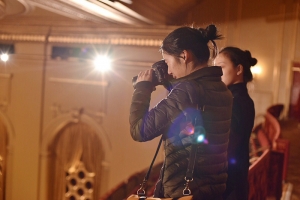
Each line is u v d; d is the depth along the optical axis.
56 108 8.20
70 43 7.91
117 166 7.63
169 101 1.15
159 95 6.33
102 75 7.68
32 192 8.49
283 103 9.77
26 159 8.54
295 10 9.23
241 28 8.92
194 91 1.16
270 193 3.73
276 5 9.29
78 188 8.28
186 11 5.75
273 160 3.73
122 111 7.55
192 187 1.19
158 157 7.04
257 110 9.85
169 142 1.21
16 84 8.55
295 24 9.25
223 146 1.24
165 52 1.24
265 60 9.62
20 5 6.26
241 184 1.64
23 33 8.25
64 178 8.42
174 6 5.42
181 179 1.20
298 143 7.77
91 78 7.82
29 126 8.47
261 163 2.97
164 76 1.25
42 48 8.21
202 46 1.22
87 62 7.76
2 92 8.65
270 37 9.43
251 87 2.04
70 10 5.50
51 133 8.28
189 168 1.18
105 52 7.46
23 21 8.02
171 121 1.15
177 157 1.20
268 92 9.72
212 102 1.20
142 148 7.36
